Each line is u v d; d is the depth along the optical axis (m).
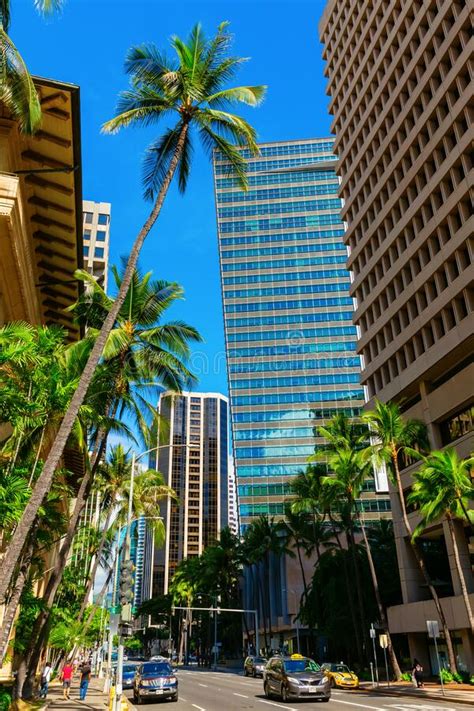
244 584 90.81
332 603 46.56
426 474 31.70
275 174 131.50
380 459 35.75
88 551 52.22
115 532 46.94
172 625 125.88
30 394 16.38
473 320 35.22
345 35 59.16
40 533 23.64
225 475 187.50
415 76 44.62
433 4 42.22
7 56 12.44
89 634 54.78
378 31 50.34
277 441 108.94
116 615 17.83
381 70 50.22
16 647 25.88
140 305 25.48
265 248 124.50
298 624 68.06
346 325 116.75
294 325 117.38
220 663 92.44
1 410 14.62
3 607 25.11
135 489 46.12
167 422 27.19
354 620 42.88
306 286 120.38
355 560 44.03
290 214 127.12
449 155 38.94
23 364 15.28
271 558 78.38
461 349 37.19
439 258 39.41
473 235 36.16
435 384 41.91
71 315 32.91
